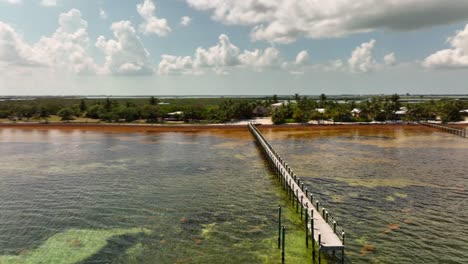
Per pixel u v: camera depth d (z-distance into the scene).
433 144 77.50
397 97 133.88
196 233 30.52
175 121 133.12
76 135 100.38
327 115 127.75
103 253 27.02
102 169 55.25
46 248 27.91
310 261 25.34
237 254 26.59
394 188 42.59
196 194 41.69
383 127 114.19
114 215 34.88
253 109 150.12
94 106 152.88
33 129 115.00
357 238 28.67
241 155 66.88
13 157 65.75
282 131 106.19
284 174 43.38
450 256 25.58
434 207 35.66
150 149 74.81
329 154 66.12
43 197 40.81
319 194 40.34
